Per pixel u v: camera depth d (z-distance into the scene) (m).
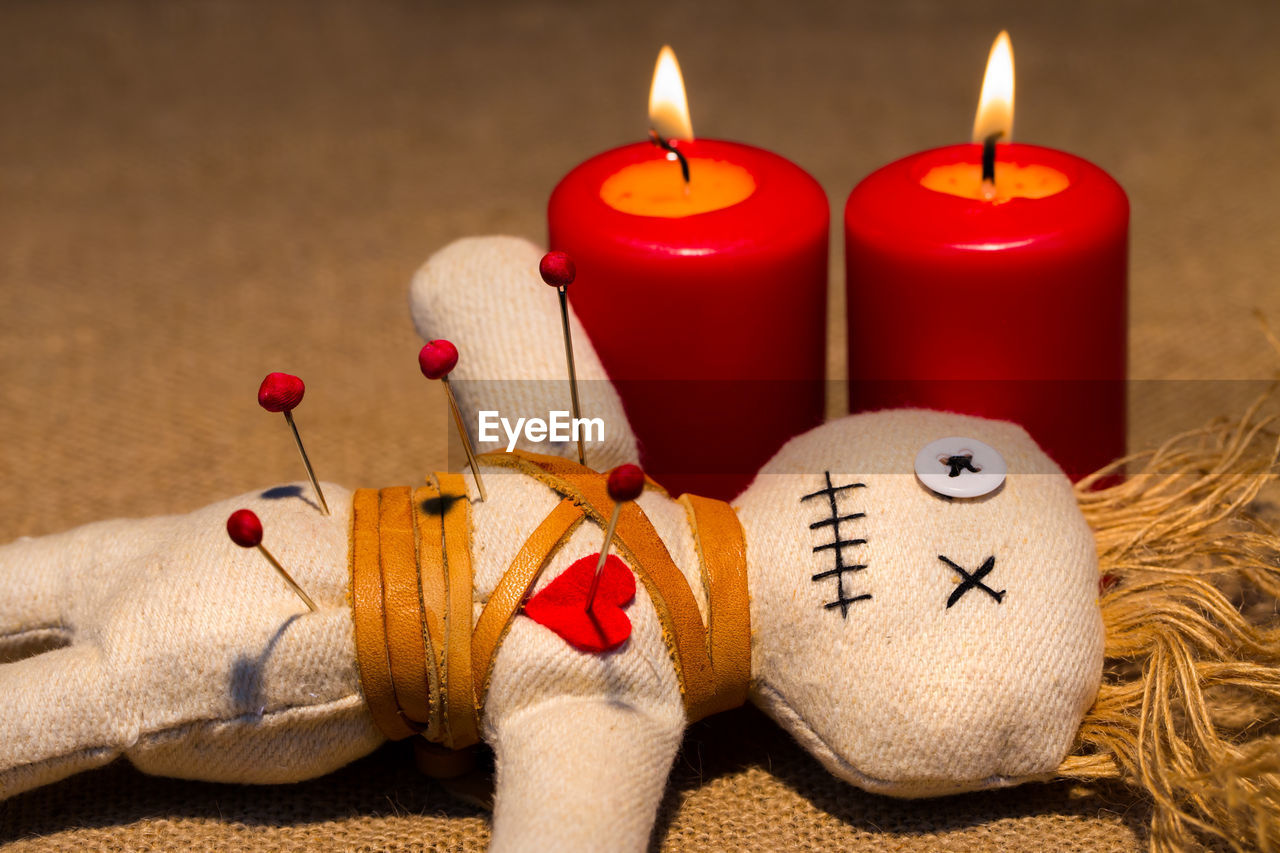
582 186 0.53
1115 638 0.48
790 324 0.52
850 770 0.46
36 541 0.49
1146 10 0.93
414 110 0.85
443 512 0.47
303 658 0.46
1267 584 0.49
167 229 0.72
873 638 0.46
